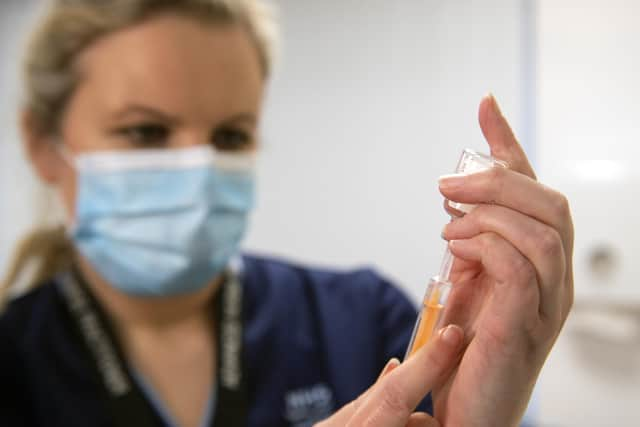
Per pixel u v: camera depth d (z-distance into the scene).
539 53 1.08
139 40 0.74
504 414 0.39
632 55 0.99
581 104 1.03
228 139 0.85
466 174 0.38
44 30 0.82
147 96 0.75
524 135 1.11
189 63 0.74
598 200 1.01
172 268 0.78
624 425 1.01
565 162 1.04
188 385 0.80
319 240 1.38
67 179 0.85
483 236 0.38
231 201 0.83
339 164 1.36
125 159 0.79
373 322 0.89
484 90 1.19
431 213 1.27
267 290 0.90
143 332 0.83
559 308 0.38
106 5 0.75
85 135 0.80
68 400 0.75
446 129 1.24
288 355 0.84
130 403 0.75
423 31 1.26
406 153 1.29
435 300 0.44
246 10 0.82
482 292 0.43
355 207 1.35
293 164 1.40
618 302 0.99
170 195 0.79
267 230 1.42
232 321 0.85
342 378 0.84
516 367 0.38
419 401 0.39
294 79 1.39
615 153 1.00
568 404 1.05
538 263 0.37
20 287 0.97
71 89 0.80
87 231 0.83
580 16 1.04
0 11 1.60
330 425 0.43
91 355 0.78
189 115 0.77
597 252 1.00
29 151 0.88
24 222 1.54
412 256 1.29
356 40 1.34
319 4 1.37
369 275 0.96
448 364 0.39
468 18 1.21
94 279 0.84
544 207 0.37
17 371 0.76
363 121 1.33
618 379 1.02
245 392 0.80
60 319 0.81
